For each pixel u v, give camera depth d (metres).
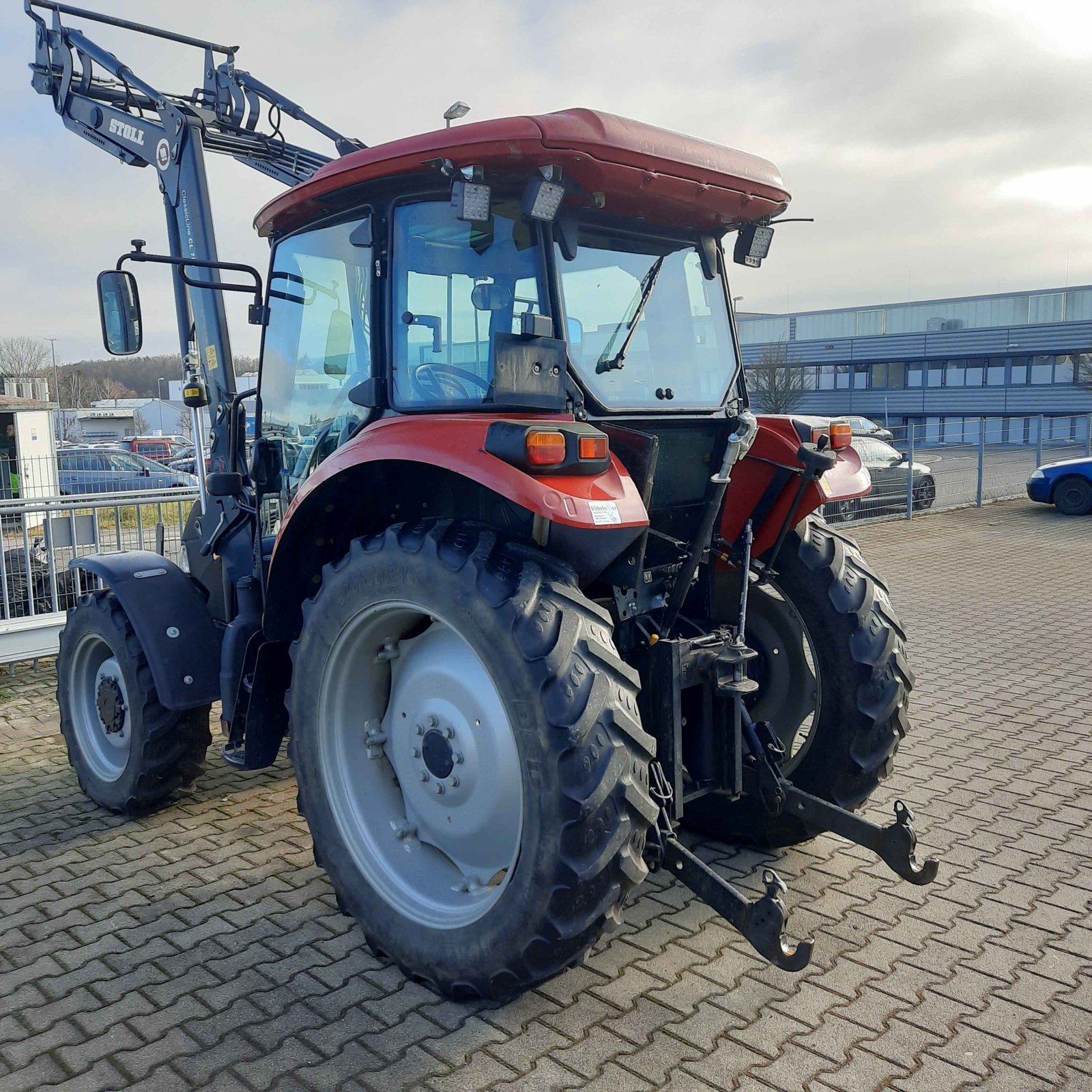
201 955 3.03
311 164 5.13
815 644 3.49
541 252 2.70
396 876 2.93
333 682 2.98
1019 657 6.68
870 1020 2.63
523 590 2.49
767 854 3.72
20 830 4.05
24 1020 2.69
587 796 2.35
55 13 5.00
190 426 4.76
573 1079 2.41
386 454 2.68
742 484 3.41
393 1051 2.53
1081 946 3.01
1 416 12.40
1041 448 18.75
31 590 6.46
